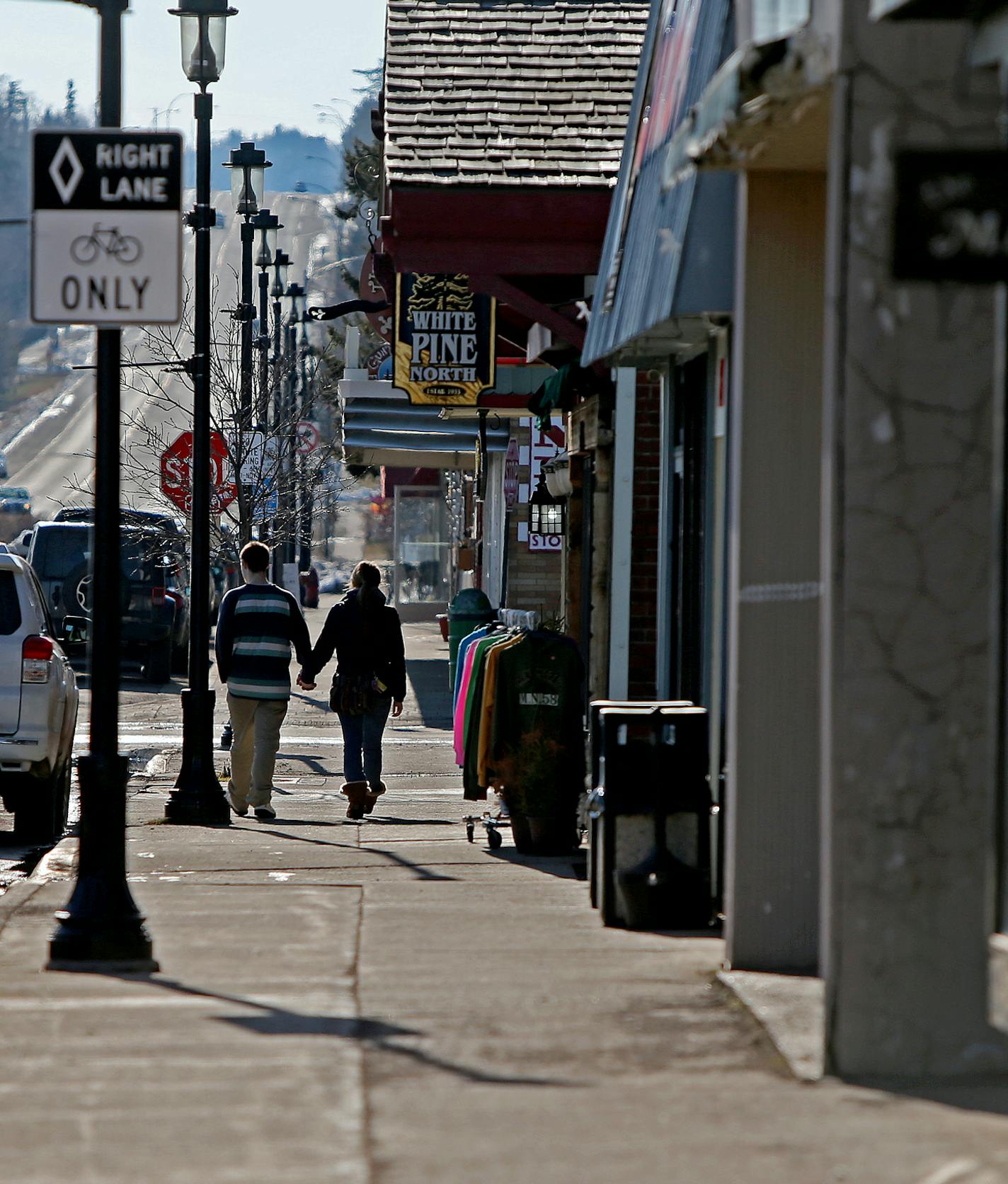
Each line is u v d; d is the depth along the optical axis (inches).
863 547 810.8
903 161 795.4
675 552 1686.8
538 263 1881.2
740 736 1075.3
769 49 875.4
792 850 1079.0
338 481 5137.8
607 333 1585.9
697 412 1585.9
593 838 1386.6
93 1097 825.5
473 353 2620.6
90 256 1170.0
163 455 2760.8
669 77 1467.8
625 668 1908.2
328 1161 724.0
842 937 824.9
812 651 1069.1
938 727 815.1
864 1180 679.1
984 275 796.6
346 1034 956.0
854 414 807.7
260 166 3587.6
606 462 1924.2
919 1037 826.2
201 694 2107.5
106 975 1133.1
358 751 2105.1
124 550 4146.2
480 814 2102.6
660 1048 915.4
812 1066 852.6
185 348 4549.7
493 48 2042.3
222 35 2230.6
